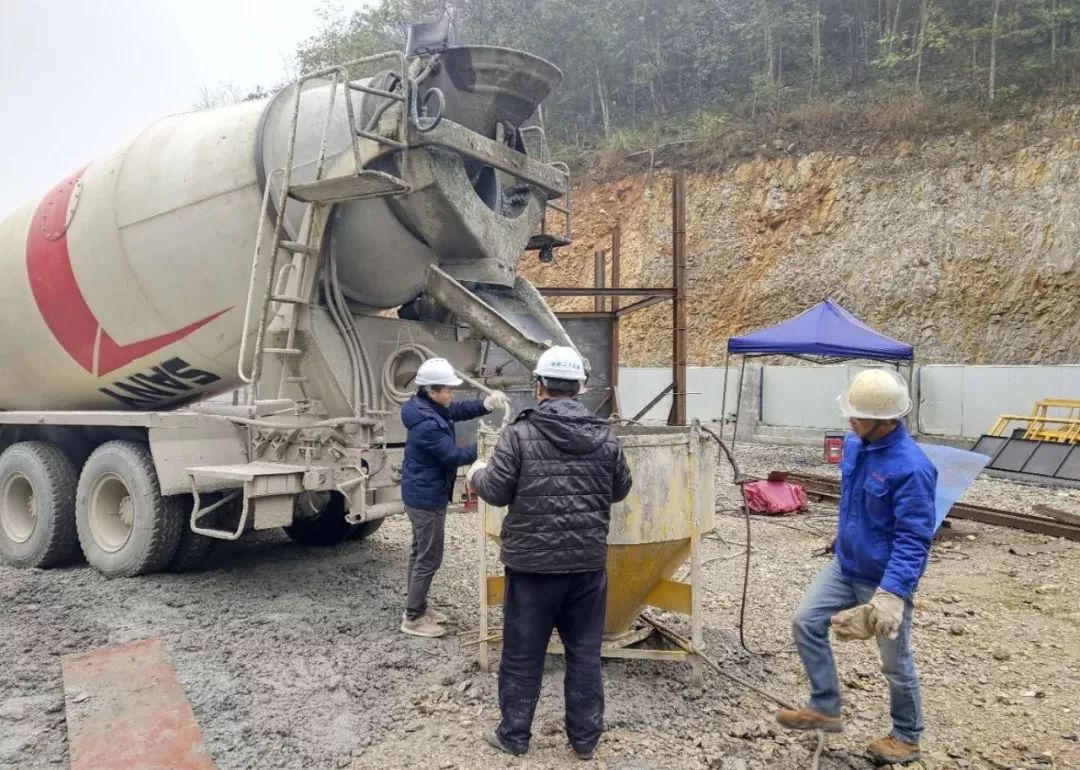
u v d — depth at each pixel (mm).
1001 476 12297
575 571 3416
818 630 3572
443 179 5453
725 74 30516
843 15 29438
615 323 12359
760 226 22453
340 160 5508
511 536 3441
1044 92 20234
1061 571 6926
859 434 3373
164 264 6332
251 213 6023
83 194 6727
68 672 4363
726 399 19141
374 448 5754
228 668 4523
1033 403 15016
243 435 6297
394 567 6793
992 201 19469
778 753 3635
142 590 6023
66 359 7254
